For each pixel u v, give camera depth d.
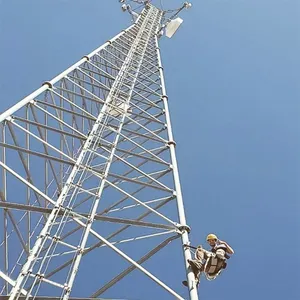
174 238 11.41
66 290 8.58
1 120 11.82
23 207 10.42
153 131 17.19
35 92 14.11
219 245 10.77
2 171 11.52
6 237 11.04
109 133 15.42
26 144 13.05
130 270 10.57
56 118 13.95
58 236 9.77
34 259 9.17
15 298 8.43
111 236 12.40
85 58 18.36
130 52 22.00
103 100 17.27
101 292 10.24
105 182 12.45
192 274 9.88
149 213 12.90
